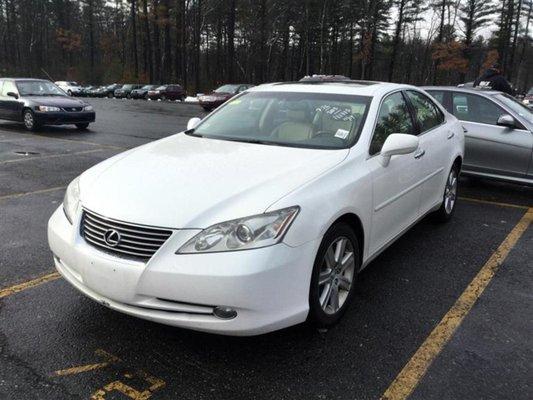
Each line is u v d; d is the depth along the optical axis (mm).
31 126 13680
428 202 5012
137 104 33000
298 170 3264
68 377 2820
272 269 2730
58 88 15117
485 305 3795
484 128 7215
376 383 2836
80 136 13086
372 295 3914
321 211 3027
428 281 4195
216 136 4230
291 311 2883
